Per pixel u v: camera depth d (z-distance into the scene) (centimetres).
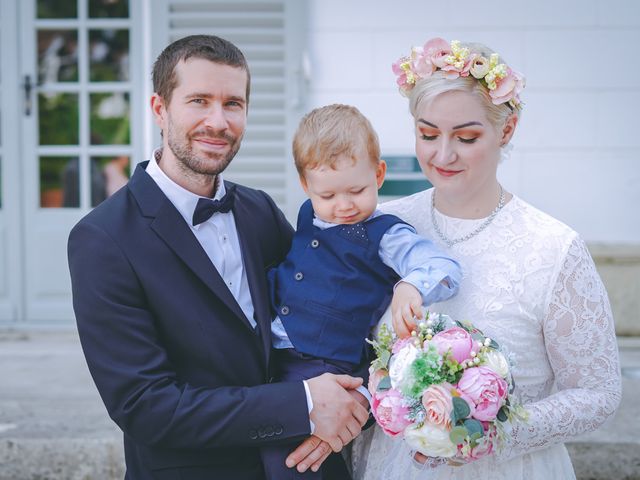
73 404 328
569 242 166
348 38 413
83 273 168
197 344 173
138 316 168
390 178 412
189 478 173
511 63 415
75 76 468
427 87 163
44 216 474
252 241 192
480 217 177
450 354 150
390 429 153
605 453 279
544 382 173
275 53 414
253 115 417
